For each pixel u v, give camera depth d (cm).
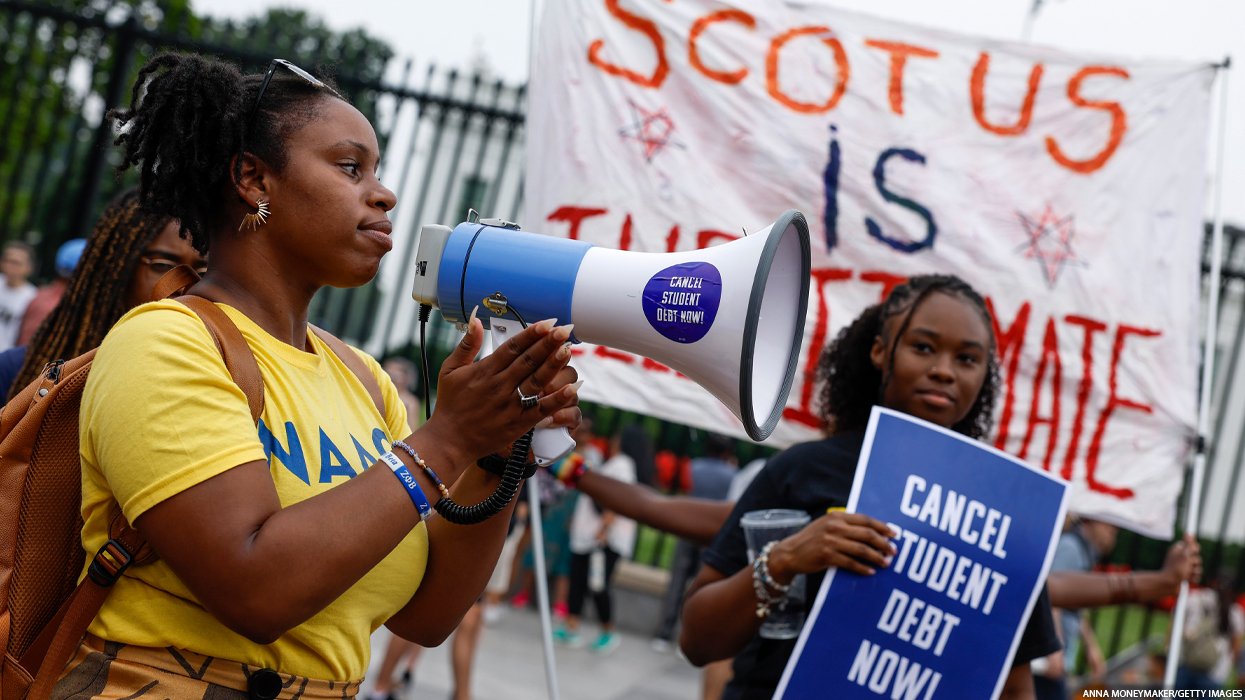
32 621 158
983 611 217
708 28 372
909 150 374
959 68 381
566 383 160
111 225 248
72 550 160
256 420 152
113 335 149
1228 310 1254
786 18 377
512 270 170
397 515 144
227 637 149
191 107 162
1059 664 431
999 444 372
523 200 366
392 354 927
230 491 139
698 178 366
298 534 138
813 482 242
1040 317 373
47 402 158
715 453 782
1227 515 815
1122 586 317
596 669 754
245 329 158
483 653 739
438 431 149
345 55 750
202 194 165
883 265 371
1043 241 376
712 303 160
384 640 677
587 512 820
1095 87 382
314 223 161
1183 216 380
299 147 161
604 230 362
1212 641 774
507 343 147
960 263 372
